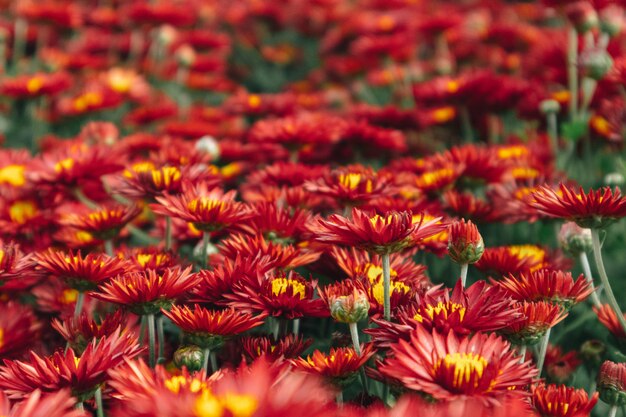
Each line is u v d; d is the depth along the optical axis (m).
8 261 0.74
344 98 1.72
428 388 0.63
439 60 1.61
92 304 0.83
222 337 0.70
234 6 2.17
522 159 1.05
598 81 1.10
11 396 0.66
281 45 2.13
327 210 0.92
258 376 0.57
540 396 0.67
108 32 1.92
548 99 1.22
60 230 0.92
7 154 1.03
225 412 0.55
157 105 1.53
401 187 0.91
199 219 0.76
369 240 0.69
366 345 0.71
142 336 0.76
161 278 0.71
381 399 0.73
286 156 1.08
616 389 0.71
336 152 1.11
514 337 0.71
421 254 0.93
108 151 0.93
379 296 0.74
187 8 1.85
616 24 1.10
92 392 0.67
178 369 0.71
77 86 1.65
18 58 1.81
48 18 1.71
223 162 1.12
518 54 1.65
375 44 1.60
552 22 1.98
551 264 0.84
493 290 0.69
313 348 0.81
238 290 0.73
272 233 0.81
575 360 0.83
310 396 0.56
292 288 0.73
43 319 0.84
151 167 0.89
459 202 0.90
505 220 0.91
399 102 1.64
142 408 0.57
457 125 1.34
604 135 1.14
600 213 0.72
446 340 0.65
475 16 1.81
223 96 1.87
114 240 0.92
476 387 0.63
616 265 0.97
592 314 0.85
